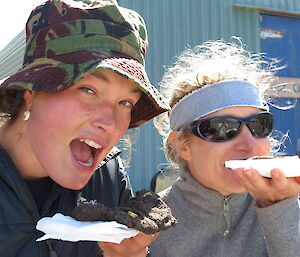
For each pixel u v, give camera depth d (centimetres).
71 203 138
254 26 517
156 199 127
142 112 147
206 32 489
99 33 123
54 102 118
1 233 120
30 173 130
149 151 445
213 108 161
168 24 469
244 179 134
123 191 158
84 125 120
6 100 127
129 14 133
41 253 125
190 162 172
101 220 111
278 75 524
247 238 166
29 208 125
